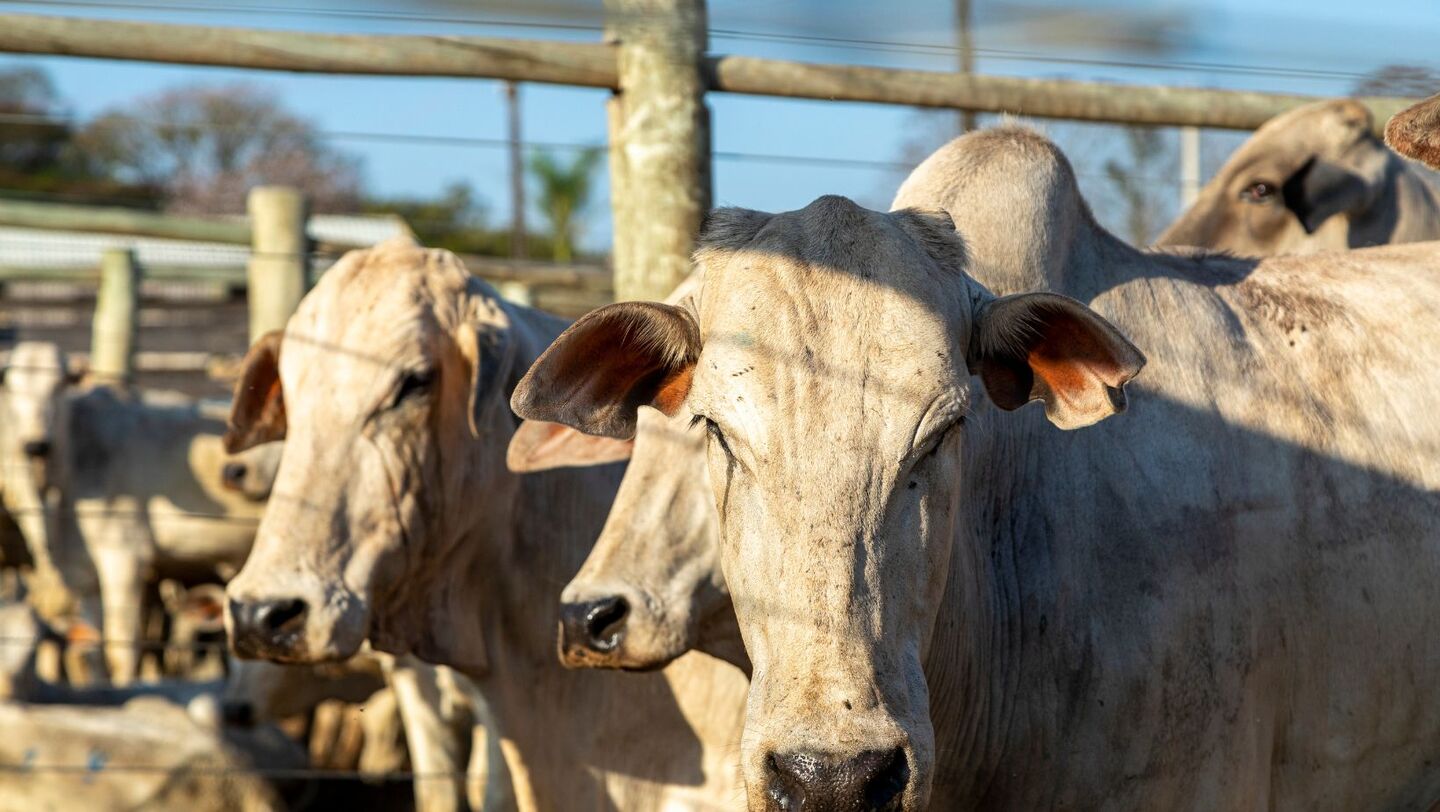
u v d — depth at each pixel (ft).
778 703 8.33
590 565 12.07
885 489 8.59
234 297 53.01
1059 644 10.40
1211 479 10.62
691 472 12.19
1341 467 10.91
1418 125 10.29
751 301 8.87
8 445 33.40
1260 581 10.54
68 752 20.58
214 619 26.86
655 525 12.09
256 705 22.44
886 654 8.48
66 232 24.93
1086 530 10.50
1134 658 10.27
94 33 14.02
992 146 11.45
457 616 13.92
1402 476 11.03
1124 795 10.34
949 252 9.30
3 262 50.75
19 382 33.01
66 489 33.45
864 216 9.20
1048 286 10.98
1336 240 17.40
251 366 14.53
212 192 111.86
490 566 14.16
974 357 9.48
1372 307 11.73
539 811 14.33
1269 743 10.69
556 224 74.23
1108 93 17.71
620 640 11.81
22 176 102.99
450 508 13.67
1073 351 9.30
